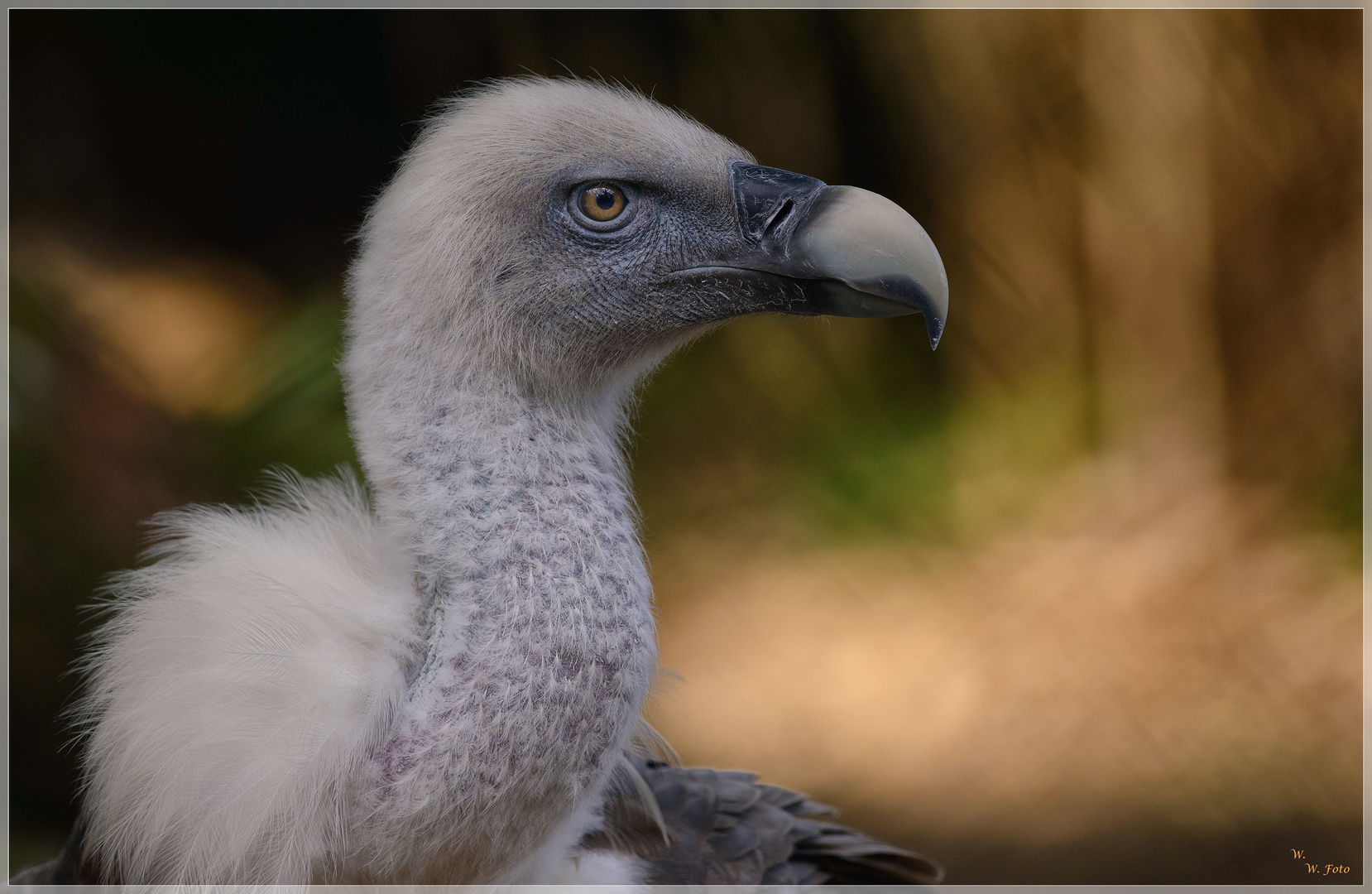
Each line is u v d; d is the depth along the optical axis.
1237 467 6.55
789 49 7.22
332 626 3.76
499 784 3.74
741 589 6.41
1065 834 4.48
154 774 3.77
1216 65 6.25
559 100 3.80
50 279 5.65
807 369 7.33
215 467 5.08
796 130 7.32
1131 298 6.64
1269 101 6.27
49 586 4.62
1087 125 6.55
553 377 3.79
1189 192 6.44
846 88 7.35
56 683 4.53
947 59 6.79
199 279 7.30
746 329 7.39
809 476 7.07
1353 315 6.33
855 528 6.74
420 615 3.76
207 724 3.76
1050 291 6.86
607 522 3.77
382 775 3.74
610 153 3.79
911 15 6.84
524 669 3.75
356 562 3.79
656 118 3.81
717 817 3.86
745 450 7.26
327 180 8.95
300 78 8.77
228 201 8.62
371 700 3.75
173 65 8.45
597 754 3.76
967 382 7.18
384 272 3.78
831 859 3.90
